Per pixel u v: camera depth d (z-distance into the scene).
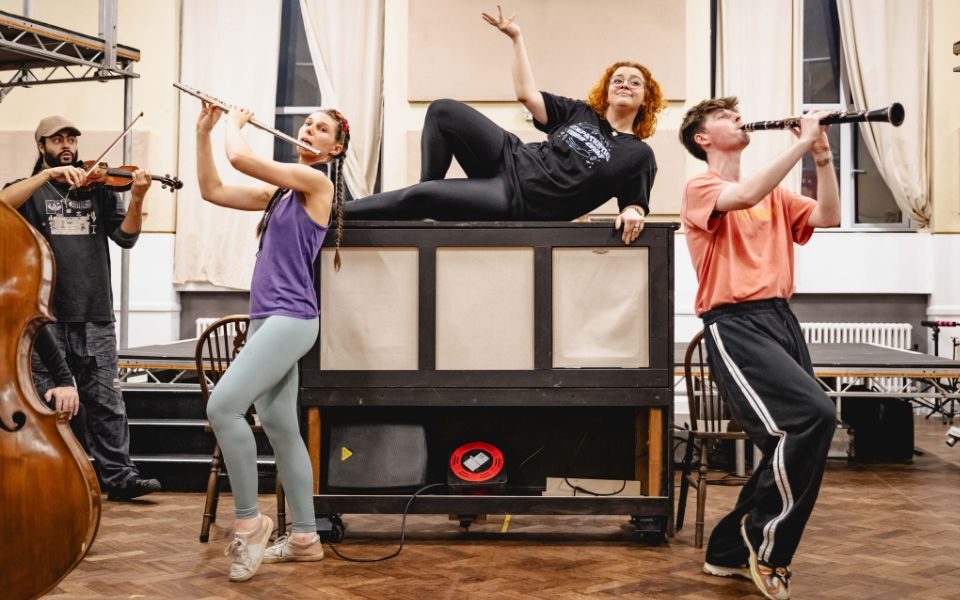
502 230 3.32
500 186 3.40
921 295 7.96
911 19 7.82
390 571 2.98
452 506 3.32
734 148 2.92
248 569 2.86
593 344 3.32
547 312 3.31
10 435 2.04
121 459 4.20
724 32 7.84
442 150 3.41
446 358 3.33
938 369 5.32
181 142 8.10
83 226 4.09
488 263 3.33
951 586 2.84
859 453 5.61
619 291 3.32
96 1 8.20
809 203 2.88
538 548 3.31
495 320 3.33
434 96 7.95
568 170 3.35
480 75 7.89
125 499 4.26
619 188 3.38
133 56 5.32
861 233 7.91
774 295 2.78
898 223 8.16
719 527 2.92
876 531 3.64
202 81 8.12
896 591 2.78
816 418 2.56
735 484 4.72
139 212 4.11
